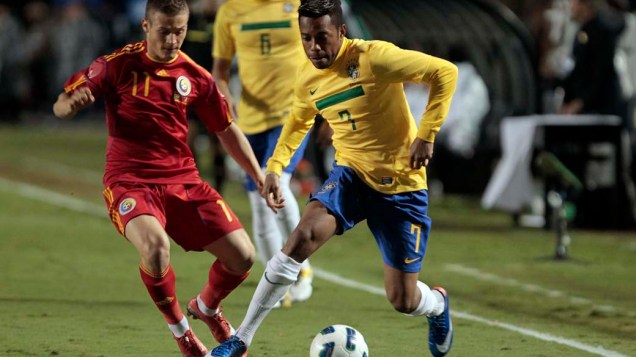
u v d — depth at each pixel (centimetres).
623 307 3125
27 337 2619
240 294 3228
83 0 11388
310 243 2212
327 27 2206
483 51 5741
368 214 2300
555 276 3662
